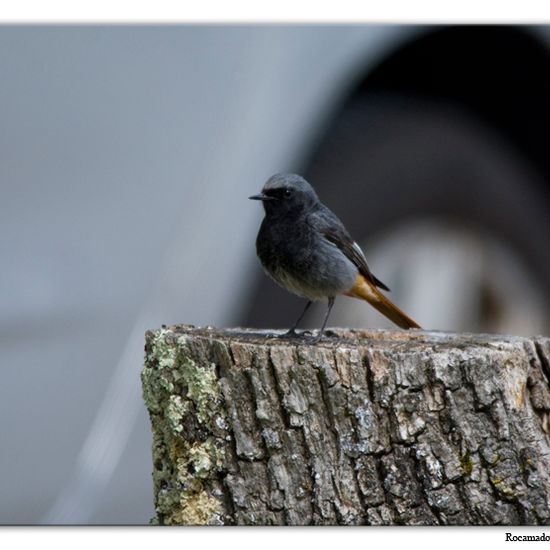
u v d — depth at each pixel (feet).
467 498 23.71
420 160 43.93
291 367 24.08
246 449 24.27
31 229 33.06
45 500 32.81
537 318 47.39
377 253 43.16
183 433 24.86
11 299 32.40
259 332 28.40
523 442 24.09
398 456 23.82
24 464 32.58
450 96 44.80
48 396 32.86
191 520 24.45
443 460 23.76
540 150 47.01
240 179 36.91
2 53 33.45
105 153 34.53
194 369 24.81
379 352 24.07
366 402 23.89
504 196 46.24
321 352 24.08
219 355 24.70
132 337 34.17
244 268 37.14
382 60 42.14
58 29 34.24
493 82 45.29
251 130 37.40
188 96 36.29
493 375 24.08
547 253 47.65
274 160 38.01
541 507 23.77
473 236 45.52
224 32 37.40
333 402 23.93
